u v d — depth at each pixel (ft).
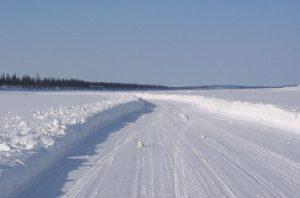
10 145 38.91
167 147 51.85
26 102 170.91
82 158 42.42
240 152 48.62
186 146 52.85
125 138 59.62
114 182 33.06
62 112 93.15
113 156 44.42
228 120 92.48
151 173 36.81
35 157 34.63
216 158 44.57
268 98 177.58
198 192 30.66
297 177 36.06
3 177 27.14
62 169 36.88
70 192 29.60
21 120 80.43
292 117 78.18
